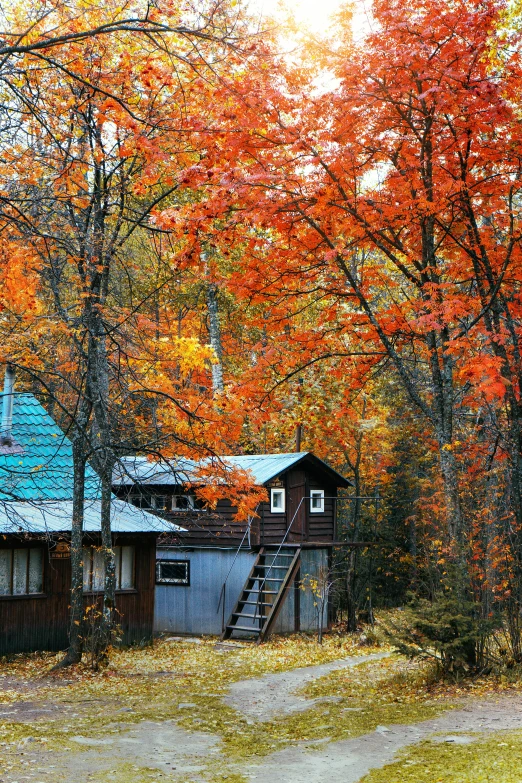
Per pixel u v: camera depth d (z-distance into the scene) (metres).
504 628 13.30
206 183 11.28
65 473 20.08
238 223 12.12
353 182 12.89
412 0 11.62
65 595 18.86
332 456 31.36
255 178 11.04
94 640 15.95
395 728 10.30
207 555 25.52
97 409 15.40
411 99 12.74
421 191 12.62
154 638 24.08
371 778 8.13
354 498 27.02
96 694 13.44
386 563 32.16
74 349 15.25
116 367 14.53
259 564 24.45
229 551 25.11
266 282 13.44
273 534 24.94
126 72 10.23
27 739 9.94
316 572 26.47
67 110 11.27
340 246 12.73
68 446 20.69
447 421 13.85
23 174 11.06
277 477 24.83
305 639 24.12
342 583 27.75
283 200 11.86
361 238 13.23
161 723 11.19
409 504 31.47
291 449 32.12
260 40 9.18
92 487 20.45
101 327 15.50
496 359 11.34
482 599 13.66
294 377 26.42
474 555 13.91
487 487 15.88
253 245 12.98
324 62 11.62
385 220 12.78
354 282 13.44
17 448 19.17
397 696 12.50
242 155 11.83
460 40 11.98
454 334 15.30
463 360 13.22
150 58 9.79
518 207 14.96
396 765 8.55
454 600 12.87
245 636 23.86
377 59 11.43
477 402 14.46
